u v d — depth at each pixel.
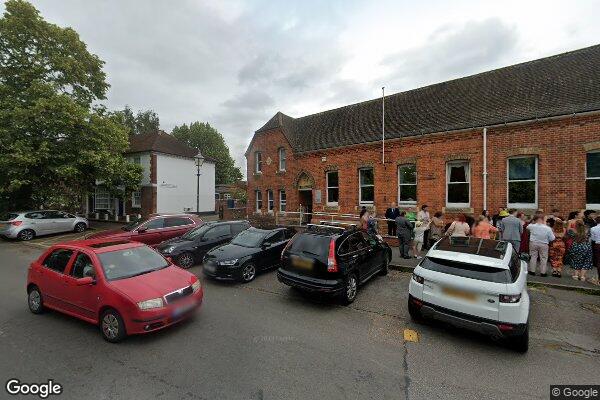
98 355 4.05
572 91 9.91
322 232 6.49
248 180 19.95
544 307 5.66
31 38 15.91
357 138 14.49
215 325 5.02
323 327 4.95
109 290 4.46
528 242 8.31
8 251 11.96
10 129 14.51
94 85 18.83
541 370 3.70
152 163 23.66
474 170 11.02
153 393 3.24
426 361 3.90
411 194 12.72
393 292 6.71
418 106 13.78
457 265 4.60
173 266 5.64
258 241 8.35
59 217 15.95
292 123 19.36
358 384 3.41
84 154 16.11
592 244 6.95
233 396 3.19
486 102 11.67
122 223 21.56
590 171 9.11
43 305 5.40
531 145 9.91
